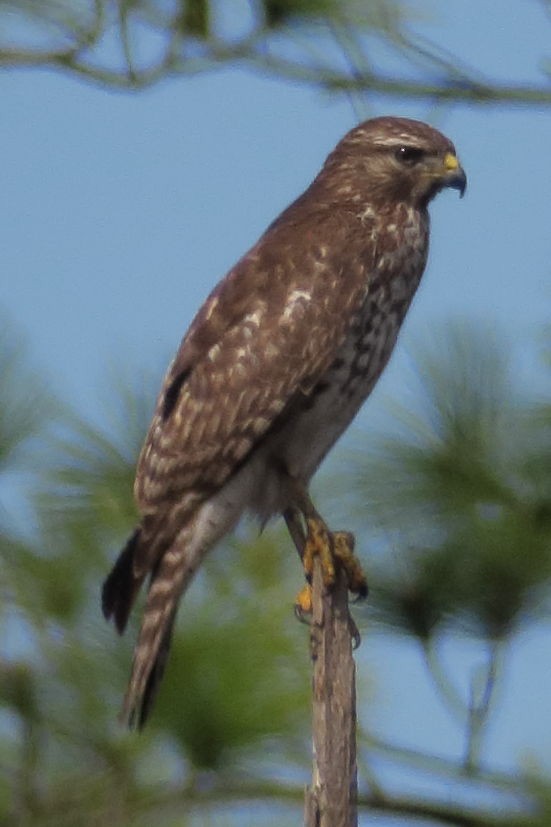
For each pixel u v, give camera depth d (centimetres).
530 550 1091
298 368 1141
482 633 1119
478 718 1141
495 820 1195
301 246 1175
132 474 1140
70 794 1130
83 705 1130
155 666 1090
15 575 1137
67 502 1137
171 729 1097
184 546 1117
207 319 1164
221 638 1106
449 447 1088
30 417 1132
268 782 1125
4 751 1136
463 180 1222
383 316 1177
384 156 1228
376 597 1117
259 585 1133
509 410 1091
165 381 1156
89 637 1144
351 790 919
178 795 1125
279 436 1139
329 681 938
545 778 1191
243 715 1096
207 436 1131
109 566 1140
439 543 1101
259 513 1143
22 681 1127
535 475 1090
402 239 1201
